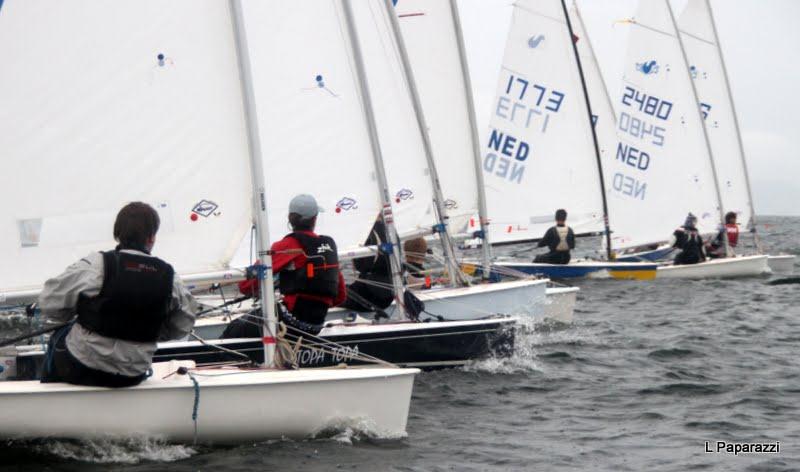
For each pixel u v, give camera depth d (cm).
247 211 2577
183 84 2534
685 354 3891
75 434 2158
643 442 2550
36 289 2433
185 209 2541
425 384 3198
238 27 2545
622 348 4034
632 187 8156
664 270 7162
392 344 3262
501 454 2394
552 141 7494
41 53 2427
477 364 3484
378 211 3550
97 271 2064
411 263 4441
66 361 2116
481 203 4866
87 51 2462
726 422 2781
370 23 3994
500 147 7500
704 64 9106
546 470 2278
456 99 4850
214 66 2552
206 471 2105
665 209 8181
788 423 2778
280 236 3391
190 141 2542
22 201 2422
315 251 2802
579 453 2430
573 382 3306
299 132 3425
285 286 2819
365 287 3656
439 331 3338
